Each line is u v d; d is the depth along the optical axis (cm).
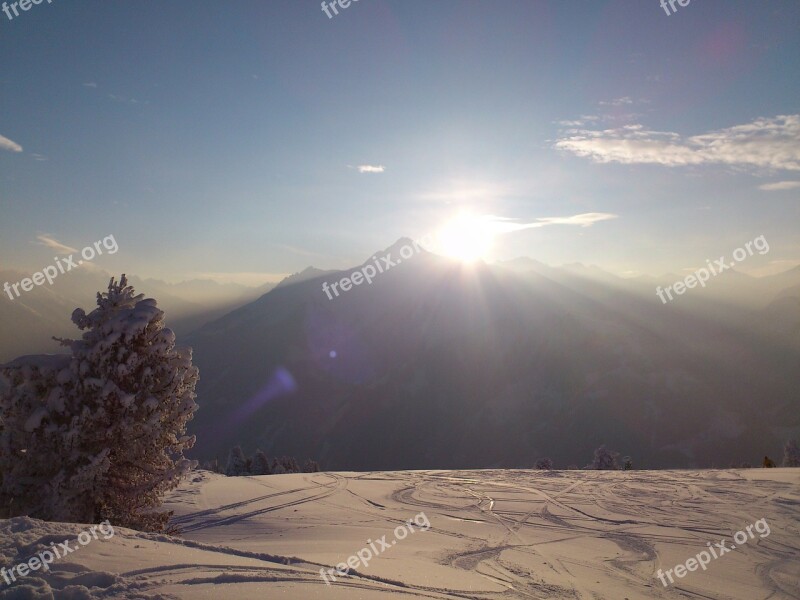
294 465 6400
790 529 1429
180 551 781
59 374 1342
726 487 2039
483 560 1143
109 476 1372
